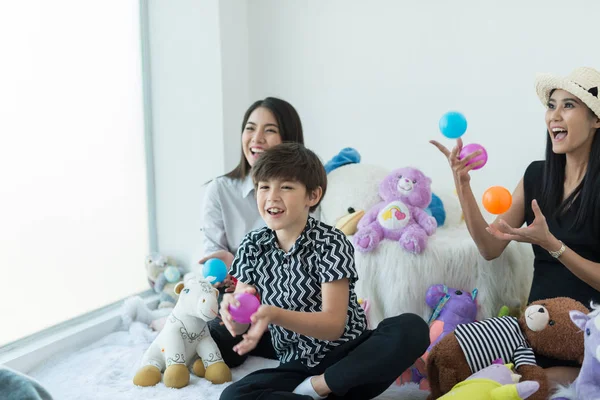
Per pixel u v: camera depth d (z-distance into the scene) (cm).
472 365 134
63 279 201
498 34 227
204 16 234
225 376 157
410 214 176
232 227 198
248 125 188
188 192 245
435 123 241
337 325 125
